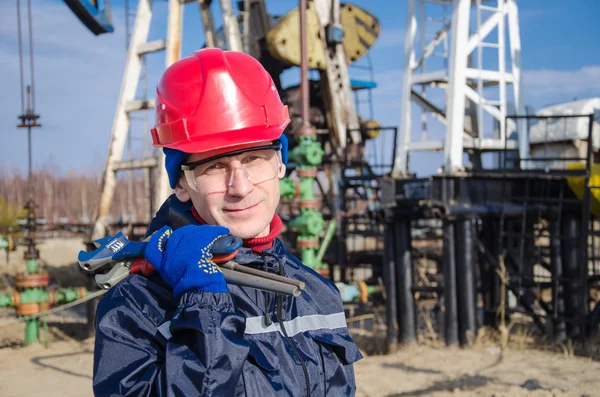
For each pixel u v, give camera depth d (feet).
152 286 4.63
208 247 4.40
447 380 21.06
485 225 30.42
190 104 4.93
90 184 195.83
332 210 35.37
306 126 26.55
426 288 26.81
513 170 27.35
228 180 4.92
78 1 25.31
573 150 33.99
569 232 28.17
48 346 27.58
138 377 4.28
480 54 30.91
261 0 39.29
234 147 4.87
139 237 30.35
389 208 26.91
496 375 21.52
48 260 56.70
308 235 27.09
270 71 40.16
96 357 4.38
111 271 4.69
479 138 30.81
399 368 23.02
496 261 29.78
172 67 5.18
